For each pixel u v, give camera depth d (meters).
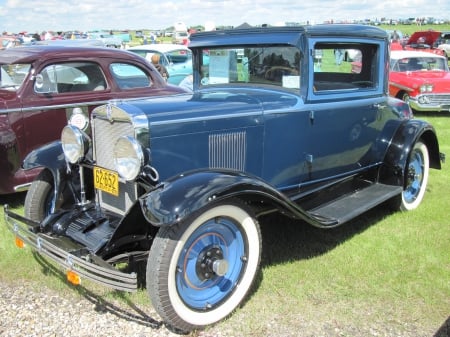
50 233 3.35
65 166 3.68
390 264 3.73
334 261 3.79
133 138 2.91
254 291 3.34
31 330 2.89
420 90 11.20
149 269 2.67
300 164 3.89
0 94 5.11
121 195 3.29
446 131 9.47
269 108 3.57
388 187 4.67
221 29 4.13
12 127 5.01
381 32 4.36
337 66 4.08
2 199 5.43
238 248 3.08
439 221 4.69
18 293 3.32
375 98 4.46
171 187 2.71
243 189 2.84
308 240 4.20
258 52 3.97
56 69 5.40
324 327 2.94
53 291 3.35
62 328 2.92
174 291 2.73
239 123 3.40
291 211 3.20
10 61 5.29
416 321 3.00
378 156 4.74
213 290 2.99
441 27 55.53
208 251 2.91
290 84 3.82
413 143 4.67
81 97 5.57
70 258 2.78
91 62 5.72
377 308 3.14
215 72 4.36
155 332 2.90
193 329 2.87
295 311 3.10
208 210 2.76
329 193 4.36
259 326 2.95
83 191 3.58
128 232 2.98
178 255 2.69
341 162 4.29
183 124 3.14
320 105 3.86
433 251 3.97
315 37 3.69
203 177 2.80
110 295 3.30
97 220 3.34
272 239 4.21
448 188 5.80
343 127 4.14
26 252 3.93
